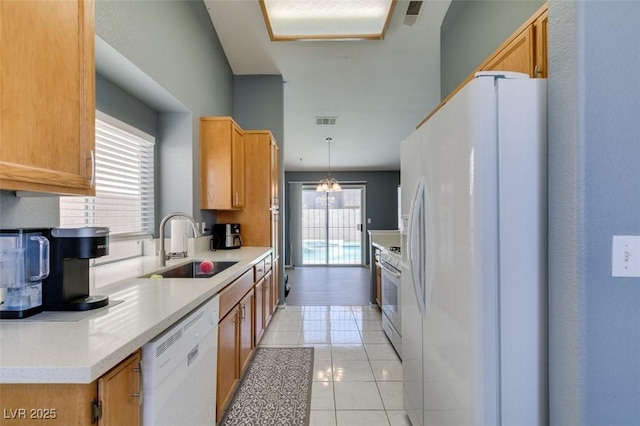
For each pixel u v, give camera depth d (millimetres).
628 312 958
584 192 959
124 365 952
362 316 4031
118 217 2352
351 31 3125
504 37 2020
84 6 1197
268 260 3424
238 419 1951
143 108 2588
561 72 1026
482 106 1083
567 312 997
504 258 1081
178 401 1228
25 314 1110
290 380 2420
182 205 2826
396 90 4441
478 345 1078
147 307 1236
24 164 979
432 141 1406
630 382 959
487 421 1070
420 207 1508
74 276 1236
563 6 1021
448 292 1258
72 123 1152
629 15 966
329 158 7562
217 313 1688
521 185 1086
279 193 4375
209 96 3236
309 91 4500
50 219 1478
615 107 964
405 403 1925
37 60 1019
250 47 3596
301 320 3869
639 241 955
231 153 3104
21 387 816
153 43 2160
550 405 1068
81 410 815
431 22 3092
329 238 8828
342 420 1951
